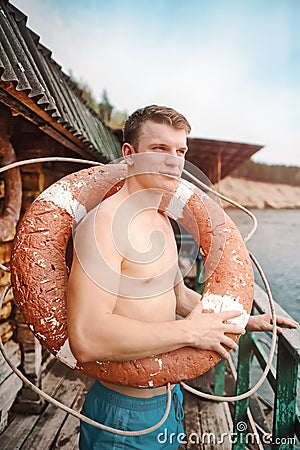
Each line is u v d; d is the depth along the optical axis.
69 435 2.47
